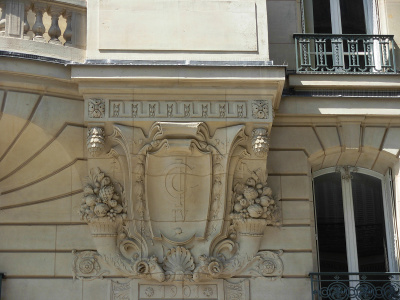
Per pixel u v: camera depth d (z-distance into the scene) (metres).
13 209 13.55
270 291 13.35
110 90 12.97
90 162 13.23
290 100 14.25
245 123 13.15
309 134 14.34
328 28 15.67
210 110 13.11
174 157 13.11
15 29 12.92
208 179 13.22
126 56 13.27
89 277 13.25
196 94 13.12
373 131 14.42
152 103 13.06
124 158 13.17
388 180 14.65
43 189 13.55
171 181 13.18
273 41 15.19
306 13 15.67
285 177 14.07
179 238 13.22
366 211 14.56
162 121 12.98
